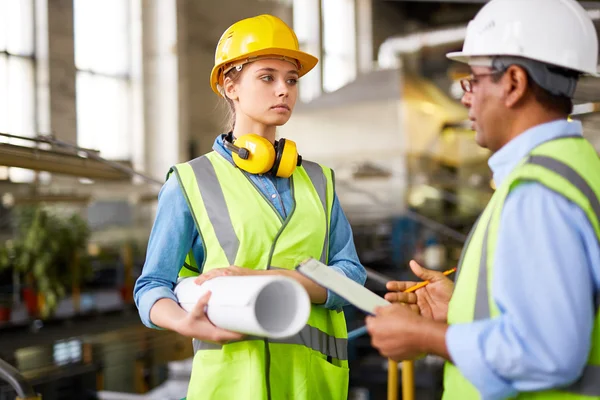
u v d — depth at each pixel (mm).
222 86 1511
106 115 9297
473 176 10172
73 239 5504
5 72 7895
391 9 15828
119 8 9516
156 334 5461
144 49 9758
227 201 1377
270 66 1399
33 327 5145
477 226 1088
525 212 964
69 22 8562
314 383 1392
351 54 14531
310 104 7902
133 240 8773
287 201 1428
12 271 5734
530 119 1054
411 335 1029
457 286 1095
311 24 13461
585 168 989
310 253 1396
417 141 8008
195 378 1377
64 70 8453
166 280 1381
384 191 9547
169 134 9727
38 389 3693
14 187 4840
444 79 10859
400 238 9281
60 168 2648
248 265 1353
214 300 1170
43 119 8188
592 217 958
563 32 1035
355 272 1449
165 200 1402
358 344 4836
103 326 5512
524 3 1054
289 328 1109
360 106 7758
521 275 940
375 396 4098
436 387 3824
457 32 11641
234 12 11016
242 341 1347
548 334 909
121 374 4461
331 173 1547
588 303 925
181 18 9828
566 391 980
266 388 1327
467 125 8477
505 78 1054
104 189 6449
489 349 943
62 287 5410
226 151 1443
